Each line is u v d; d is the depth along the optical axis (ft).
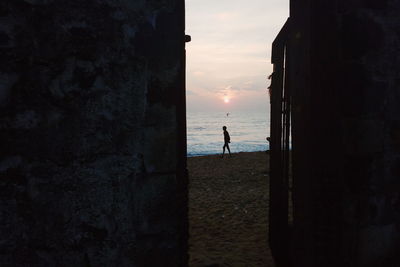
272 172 11.32
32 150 5.29
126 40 5.57
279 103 10.41
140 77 5.64
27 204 5.30
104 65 5.50
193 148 98.73
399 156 7.40
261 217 15.89
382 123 7.18
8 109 5.17
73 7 5.33
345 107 6.93
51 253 5.41
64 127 5.39
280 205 10.30
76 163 5.44
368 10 6.91
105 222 5.57
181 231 5.99
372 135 7.09
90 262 5.54
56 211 5.40
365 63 6.97
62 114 5.37
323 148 6.88
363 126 7.00
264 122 351.67
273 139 11.20
